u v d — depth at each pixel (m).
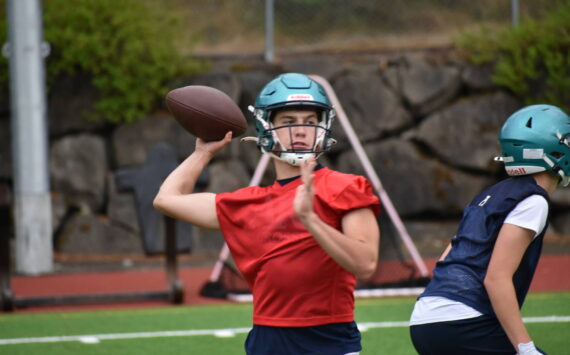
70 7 43.44
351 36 50.75
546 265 36.56
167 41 45.03
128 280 35.00
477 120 45.00
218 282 30.73
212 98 12.37
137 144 43.38
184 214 11.94
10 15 36.59
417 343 12.36
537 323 24.50
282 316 11.13
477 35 46.81
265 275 11.22
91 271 37.72
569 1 45.97
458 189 44.38
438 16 51.34
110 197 42.50
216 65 46.44
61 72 43.50
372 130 44.94
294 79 11.29
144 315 27.11
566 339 22.38
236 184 43.44
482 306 11.86
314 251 10.99
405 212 44.41
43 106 36.78
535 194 12.02
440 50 47.69
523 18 47.94
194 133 12.51
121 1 44.31
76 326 25.42
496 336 11.85
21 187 36.69
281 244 11.12
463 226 12.53
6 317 27.02
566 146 12.38
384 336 23.22
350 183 10.81
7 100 43.19
